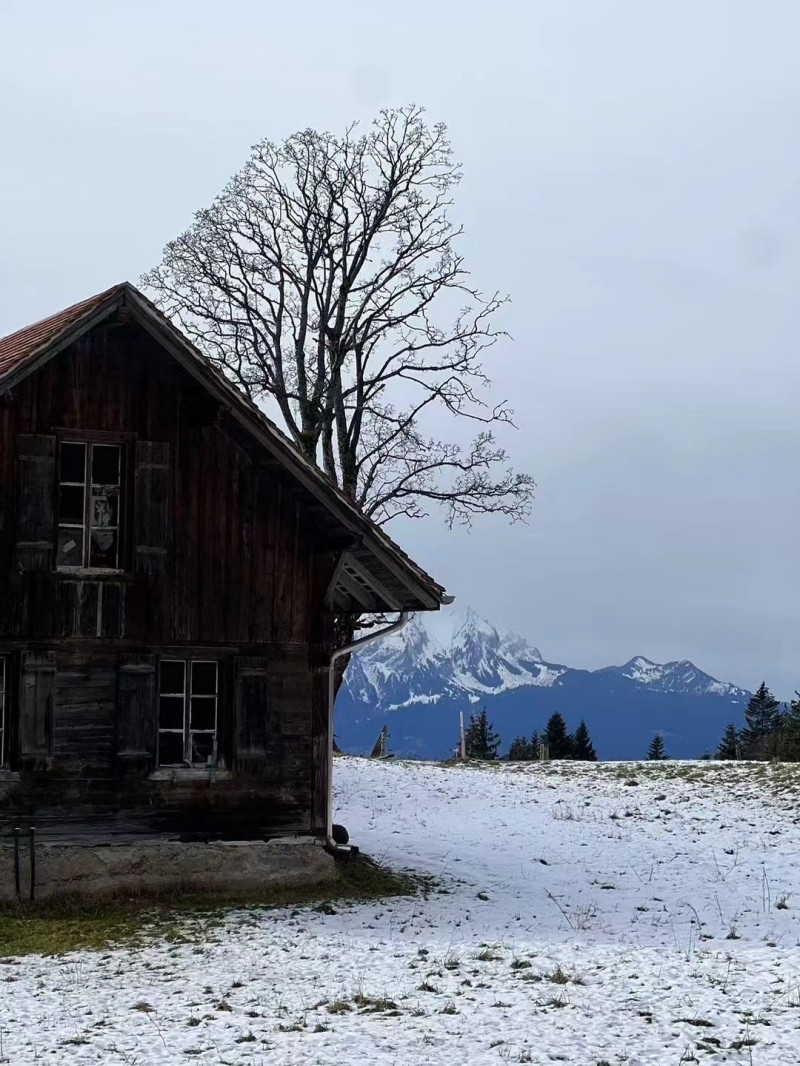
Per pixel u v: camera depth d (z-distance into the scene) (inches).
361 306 1450.5
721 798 1346.0
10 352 869.8
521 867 991.0
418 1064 452.4
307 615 885.8
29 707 813.2
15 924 752.3
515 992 561.3
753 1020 506.3
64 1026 522.6
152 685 842.2
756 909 823.1
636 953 657.6
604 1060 452.8
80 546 840.3
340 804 1298.0
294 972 615.5
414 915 792.9
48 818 815.1
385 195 1443.2
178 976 613.3
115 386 847.1
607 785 1472.7
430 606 901.8
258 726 866.8
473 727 3644.2
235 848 855.1
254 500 876.6
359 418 1453.0
